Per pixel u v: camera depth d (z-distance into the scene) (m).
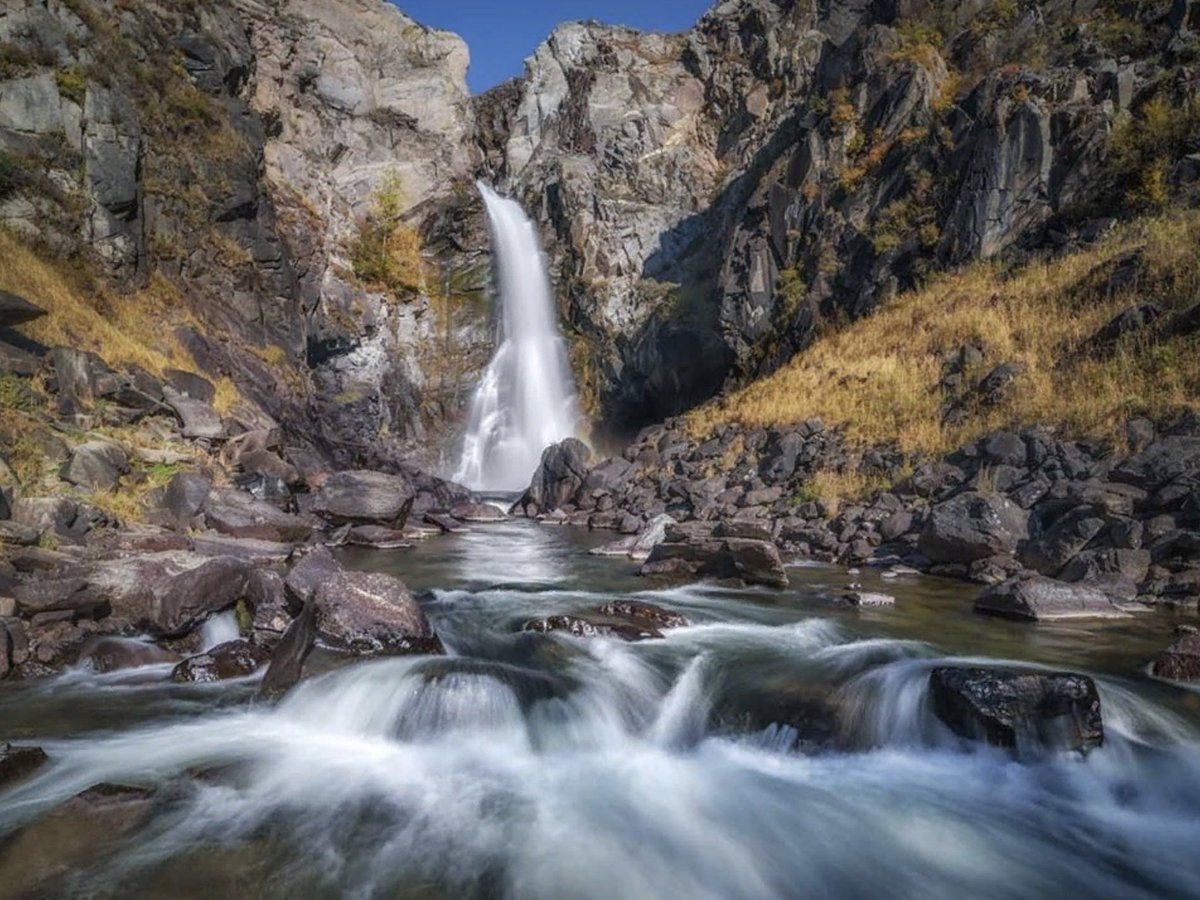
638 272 42.03
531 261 45.69
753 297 31.22
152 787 6.05
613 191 44.94
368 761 6.78
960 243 24.44
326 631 8.20
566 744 7.22
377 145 42.91
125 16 25.84
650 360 38.28
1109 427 14.61
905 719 7.26
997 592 11.06
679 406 37.59
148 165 24.44
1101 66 23.86
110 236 21.48
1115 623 10.27
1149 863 5.52
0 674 8.43
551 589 12.86
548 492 26.34
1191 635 8.30
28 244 19.12
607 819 5.93
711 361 36.03
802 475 19.31
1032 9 28.47
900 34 31.88
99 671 8.71
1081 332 17.94
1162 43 23.72
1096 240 20.83
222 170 27.31
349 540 18.73
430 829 5.68
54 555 10.71
